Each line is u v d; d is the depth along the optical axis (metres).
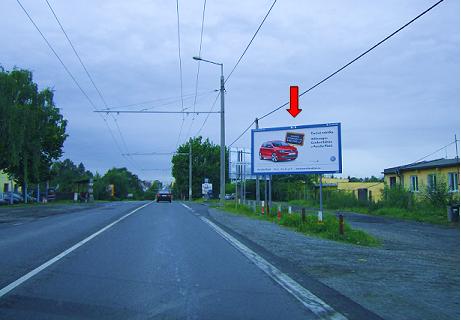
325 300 7.70
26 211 35.09
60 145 60.84
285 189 67.50
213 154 93.94
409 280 9.43
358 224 24.75
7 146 47.09
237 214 31.89
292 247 14.48
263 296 7.92
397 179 41.53
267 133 26.30
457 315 6.88
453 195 30.31
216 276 9.57
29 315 6.63
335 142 24.11
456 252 14.34
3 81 46.84
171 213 32.25
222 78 37.59
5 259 11.45
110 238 16.17
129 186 146.88
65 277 9.27
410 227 23.08
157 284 8.70
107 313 6.75
